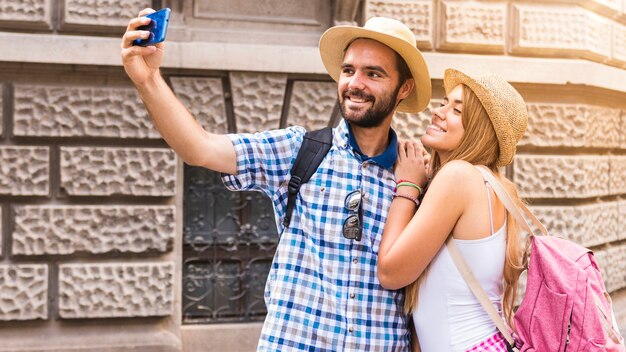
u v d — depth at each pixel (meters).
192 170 5.51
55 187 5.18
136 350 5.21
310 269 2.28
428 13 5.58
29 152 5.09
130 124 5.20
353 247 2.29
